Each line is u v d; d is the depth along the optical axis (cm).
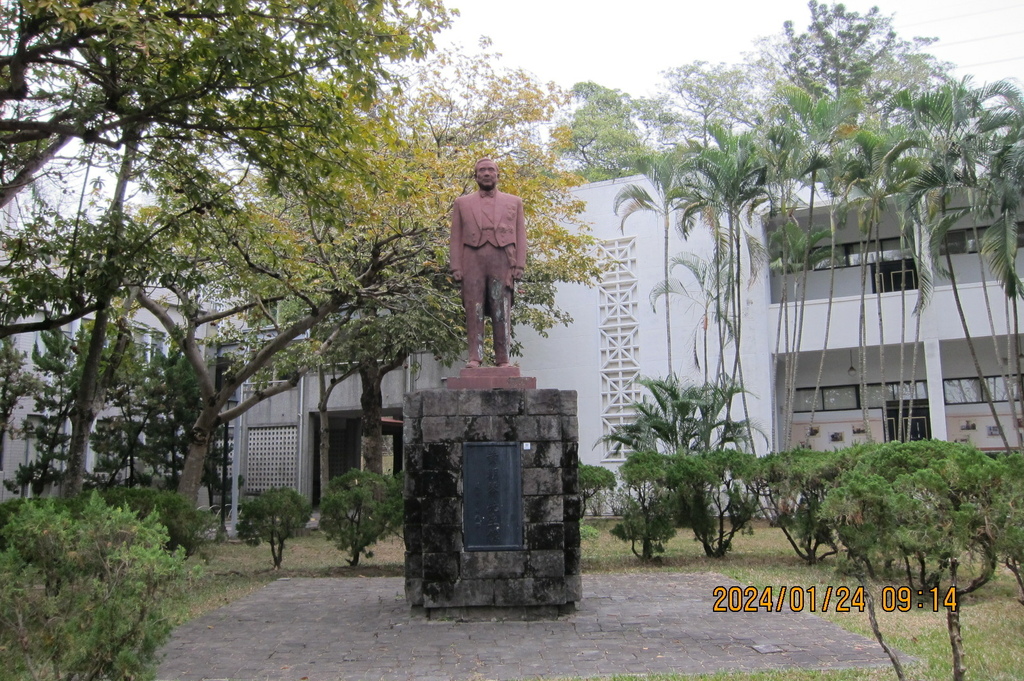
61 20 714
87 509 512
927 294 1928
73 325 1950
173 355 1992
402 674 624
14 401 1658
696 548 1470
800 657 652
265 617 867
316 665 656
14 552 484
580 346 2227
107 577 478
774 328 2173
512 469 830
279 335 1277
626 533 1298
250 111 927
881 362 1947
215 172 1218
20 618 457
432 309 1617
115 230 992
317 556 1531
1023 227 2145
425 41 924
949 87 1616
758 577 1102
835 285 2345
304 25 853
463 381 854
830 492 624
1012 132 1603
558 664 643
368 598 984
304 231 1423
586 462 2177
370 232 1316
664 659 652
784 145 1716
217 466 2144
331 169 969
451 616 816
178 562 502
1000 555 627
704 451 1592
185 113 903
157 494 1100
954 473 637
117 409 2248
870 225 1894
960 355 2241
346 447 2931
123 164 1141
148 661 486
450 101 1529
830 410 2330
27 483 1712
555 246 1574
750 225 1880
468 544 818
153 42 774
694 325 2125
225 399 1304
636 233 2214
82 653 453
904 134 1695
